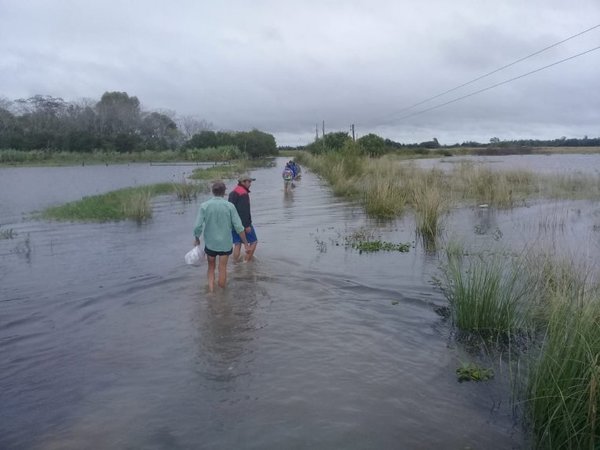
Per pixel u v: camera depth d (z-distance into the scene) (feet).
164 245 38.68
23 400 15.26
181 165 208.64
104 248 37.99
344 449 12.46
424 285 26.20
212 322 21.39
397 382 15.92
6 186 106.52
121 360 17.89
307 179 105.40
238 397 15.08
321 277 27.91
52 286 27.61
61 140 281.33
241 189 31.45
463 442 12.75
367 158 96.63
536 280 21.85
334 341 19.17
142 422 13.85
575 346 13.66
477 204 55.62
